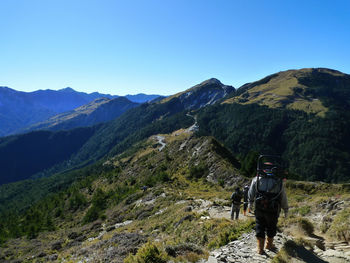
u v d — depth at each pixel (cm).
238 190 1507
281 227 859
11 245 5203
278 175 523
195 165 7394
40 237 5256
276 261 492
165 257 683
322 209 1423
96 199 8138
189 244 745
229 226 976
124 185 10325
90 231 3688
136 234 1589
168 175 7494
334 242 667
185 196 3569
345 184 3456
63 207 11231
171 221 1844
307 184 3791
